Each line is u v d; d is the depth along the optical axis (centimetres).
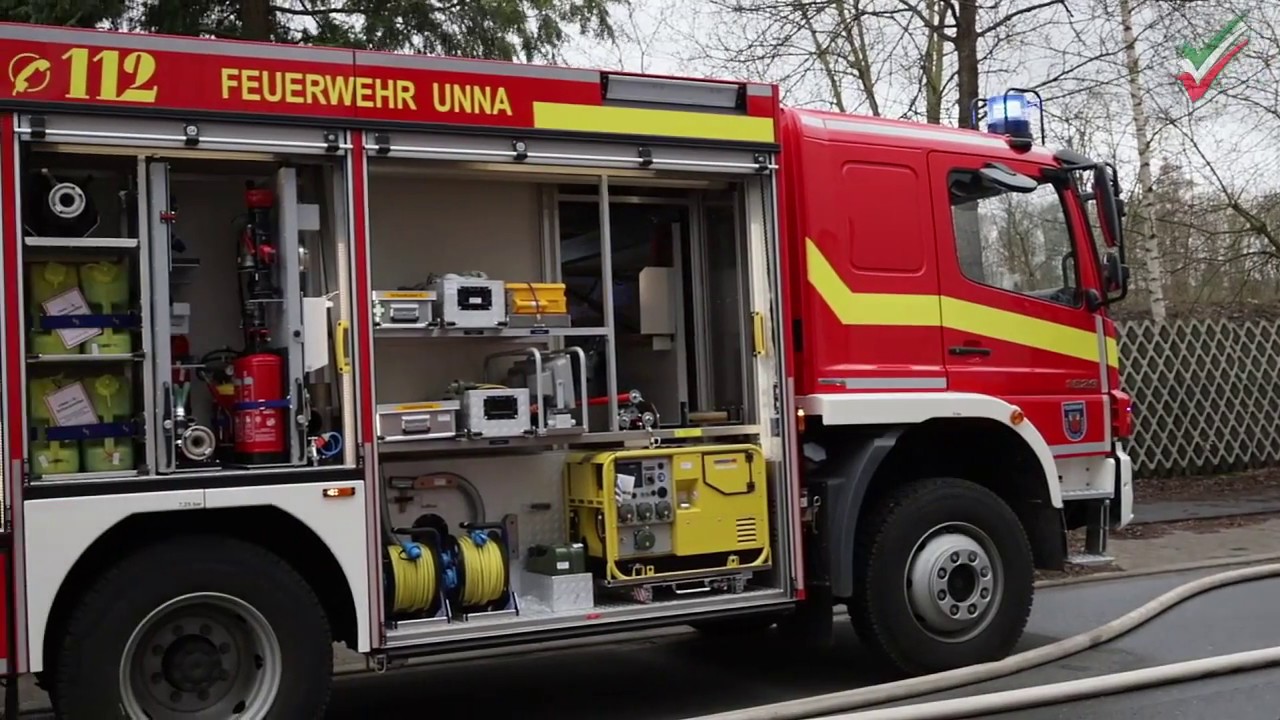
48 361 505
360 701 702
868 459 664
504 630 580
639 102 621
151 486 508
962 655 685
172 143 519
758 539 646
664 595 629
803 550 662
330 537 538
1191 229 1791
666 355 695
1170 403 1542
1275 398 1605
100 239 517
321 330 551
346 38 1091
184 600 516
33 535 487
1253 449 1583
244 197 600
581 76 606
